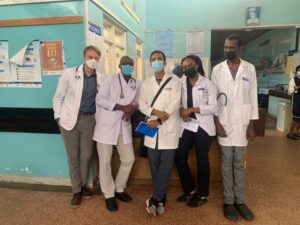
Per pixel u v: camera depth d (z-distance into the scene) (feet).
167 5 20.77
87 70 7.77
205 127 7.38
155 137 7.20
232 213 7.32
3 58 9.03
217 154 9.34
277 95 20.84
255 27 20.30
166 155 7.25
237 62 7.13
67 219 7.39
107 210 7.86
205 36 20.75
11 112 9.32
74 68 7.94
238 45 6.91
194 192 8.36
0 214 7.66
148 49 21.39
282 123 18.62
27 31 8.74
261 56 31.07
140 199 8.53
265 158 12.60
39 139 9.34
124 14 14.47
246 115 7.10
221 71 7.24
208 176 7.84
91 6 8.84
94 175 9.23
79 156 8.31
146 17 21.08
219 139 7.47
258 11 20.03
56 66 8.80
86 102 7.89
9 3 8.59
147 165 9.55
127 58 7.53
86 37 8.48
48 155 9.41
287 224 7.04
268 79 28.71
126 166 8.11
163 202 7.90
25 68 8.98
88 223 7.20
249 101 7.25
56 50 8.71
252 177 10.25
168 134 7.12
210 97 7.20
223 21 20.48
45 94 9.04
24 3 8.53
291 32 22.75
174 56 21.15
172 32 20.94
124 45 14.98
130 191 9.11
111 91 7.52
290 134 16.56
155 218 7.40
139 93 7.89
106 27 12.10
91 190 9.02
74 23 8.45
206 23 20.62
